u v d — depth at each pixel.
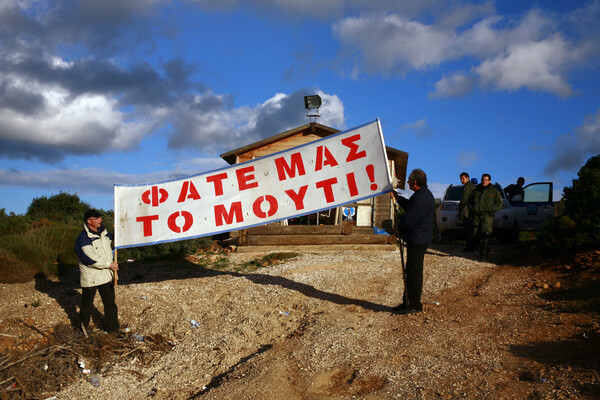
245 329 6.77
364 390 4.50
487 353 5.01
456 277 9.14
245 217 7.57
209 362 5.89
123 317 7.53
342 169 7.15
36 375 5.29
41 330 6.72
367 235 12.72
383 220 14.85
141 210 7.63
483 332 5.70
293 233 12.70
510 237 14.10
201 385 5.31
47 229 11.21
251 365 5.51
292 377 5.01
